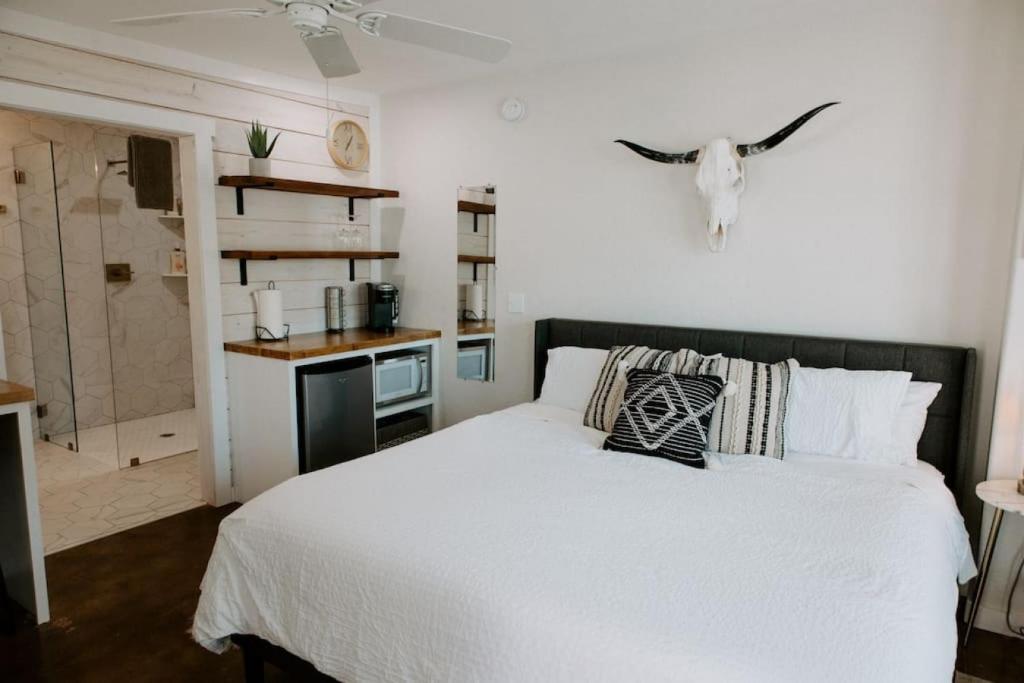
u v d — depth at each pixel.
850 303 2.77
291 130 3.77
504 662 1.37
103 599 2.64
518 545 1.65
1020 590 2.38
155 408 5.36
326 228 4.02
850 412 2.48
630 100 3.22
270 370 3.34
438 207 4.00
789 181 2.84
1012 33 2.36
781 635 1.30
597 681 1.26
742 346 2.94
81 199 4.73
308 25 1.87
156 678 2.17
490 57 2.20
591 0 2.54
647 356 2.89
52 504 3.61
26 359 4.62
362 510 1.86
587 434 2.73
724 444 2.49
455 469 2.22
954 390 2.50
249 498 3.60
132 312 5.12
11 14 2.66
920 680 1.24
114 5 2.59
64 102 2.82
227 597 1.90
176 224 5.30
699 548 1.66
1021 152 2.35
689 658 1.24
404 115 4.08
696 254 3.11
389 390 3.83
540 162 3.55
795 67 2.79
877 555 1.63
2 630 2.39
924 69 2.53
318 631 1.70
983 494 2.19
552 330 3.51
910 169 2.59
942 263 2.56
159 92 3.15
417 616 1.53
